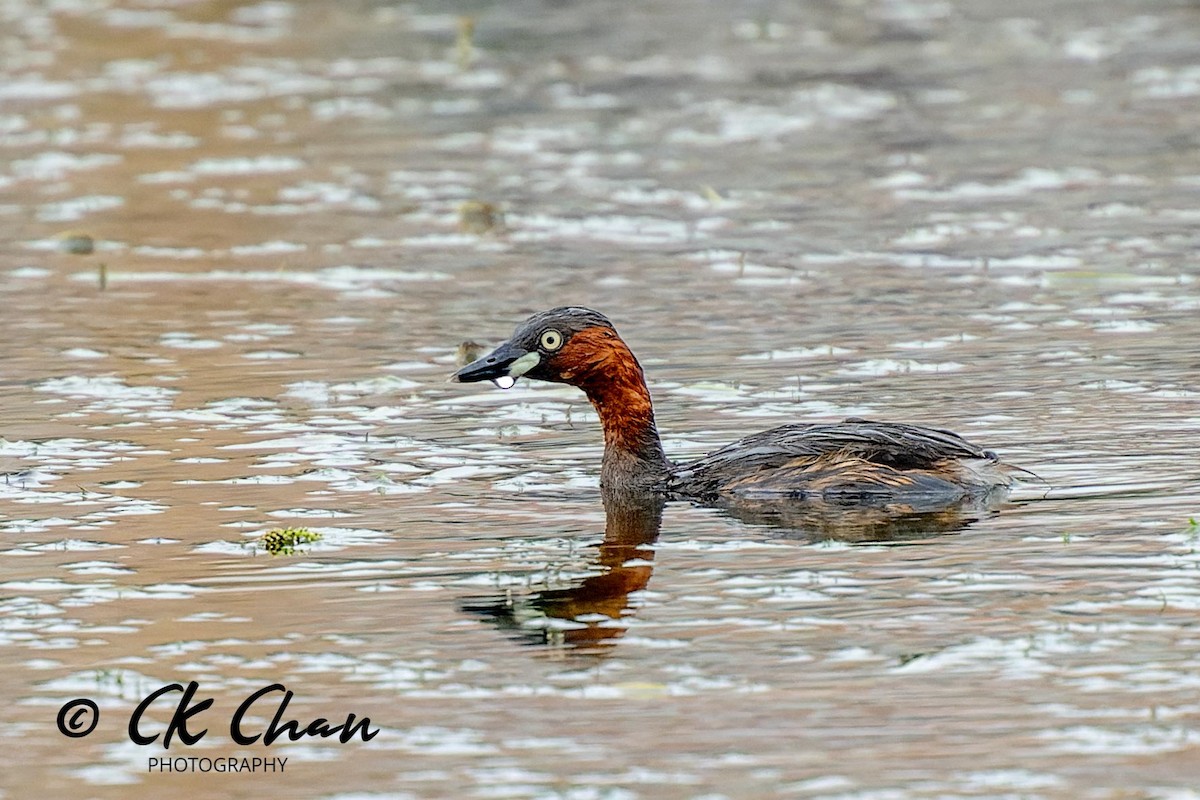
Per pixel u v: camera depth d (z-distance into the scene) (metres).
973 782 9.41
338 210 26.73
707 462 14.47
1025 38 39.09
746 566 12.51
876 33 40.19
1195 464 14.47
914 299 21.03
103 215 26.58
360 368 18.45
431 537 13.29
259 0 44.53
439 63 37.78
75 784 9.75
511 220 25.91
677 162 29.47
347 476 14.84
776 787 9.41
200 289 22.28
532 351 14.66
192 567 12.69
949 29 40.34
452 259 23.77
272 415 16.73
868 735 9.94
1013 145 29.91
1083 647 10.94
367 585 12.30
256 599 12.07
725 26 41.34
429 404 17.11
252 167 29.62
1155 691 10.34
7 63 38.00
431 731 10.13
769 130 31.72
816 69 36.53
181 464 15.22
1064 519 13.25
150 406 17.06
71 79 36.62
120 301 21.67
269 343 19.56
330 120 33.06
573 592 12.08
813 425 14.61
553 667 10.89
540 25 41.66
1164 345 18.50
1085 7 42.31
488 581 12.33
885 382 17.44
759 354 18.72
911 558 12.55
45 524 13.65
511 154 30.30
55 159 30.28
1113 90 33.91
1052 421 15.84
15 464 15.23
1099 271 22.02
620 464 14.57
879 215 25.69
